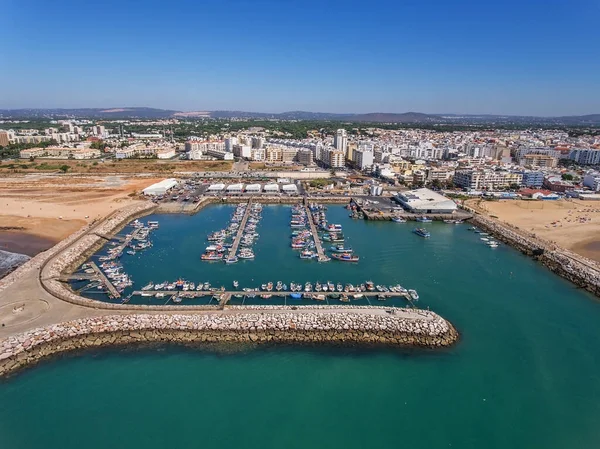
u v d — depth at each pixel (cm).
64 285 13588
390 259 16850
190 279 14400
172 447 7594
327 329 10888
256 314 11400
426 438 7900
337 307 12000
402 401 8812
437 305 12788
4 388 8938
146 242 18375
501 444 7800
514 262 16762
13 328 10556
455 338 10950
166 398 8756
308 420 8275
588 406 8725
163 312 11500
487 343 10825
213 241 18738
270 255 17088
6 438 7750
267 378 9394
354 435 7950
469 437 7950
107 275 14600
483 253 17825
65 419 8181
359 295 13138
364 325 11038
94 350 10156
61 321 10931
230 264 15950
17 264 15262
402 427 8150
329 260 16488
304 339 10669
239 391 8994
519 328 11569
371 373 9619
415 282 14500
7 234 18612
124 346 10325
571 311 12581
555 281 14862
